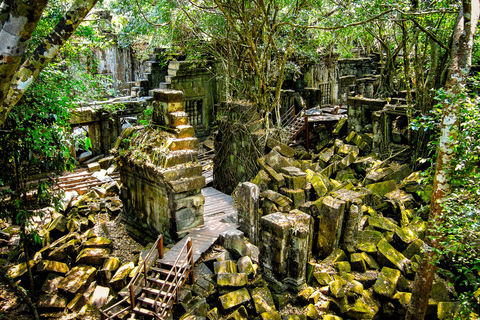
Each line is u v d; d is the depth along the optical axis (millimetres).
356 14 11367
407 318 8047
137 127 13961
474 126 6609
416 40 14023
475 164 6820
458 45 6871
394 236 10953
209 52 18922
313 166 14742
